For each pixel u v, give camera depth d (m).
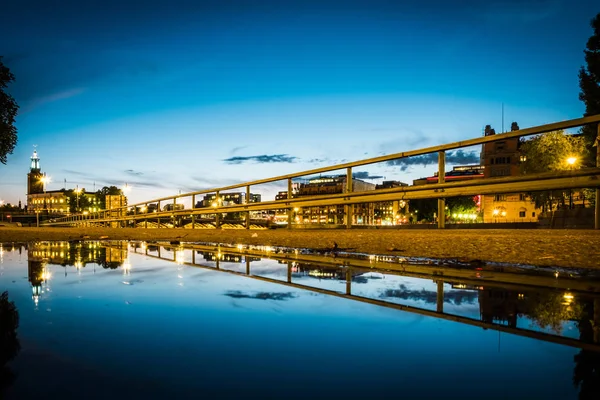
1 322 4.44
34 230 34.69
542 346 3.57
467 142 12.12
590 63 23.48
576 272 8.19
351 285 6.90
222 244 20.41
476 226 34.06
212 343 3.64
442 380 2.80
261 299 5.69
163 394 2.55
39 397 2.51
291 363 3.13
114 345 3.60
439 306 5.20
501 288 6.52
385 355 3.33
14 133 20.30
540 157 37.72
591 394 2.51
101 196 162.62
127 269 9.58
